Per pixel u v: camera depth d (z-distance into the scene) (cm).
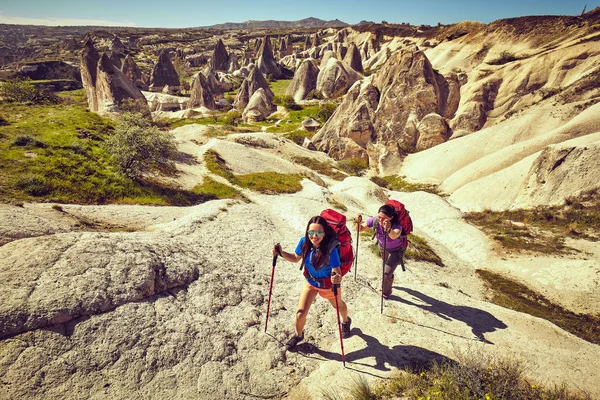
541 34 8819
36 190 1950
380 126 6406
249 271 873
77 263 580
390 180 5238
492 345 645
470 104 6531
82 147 2814
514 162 4150
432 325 706
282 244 1439
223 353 556
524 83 6419
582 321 1546
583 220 2664
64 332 477
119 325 520
